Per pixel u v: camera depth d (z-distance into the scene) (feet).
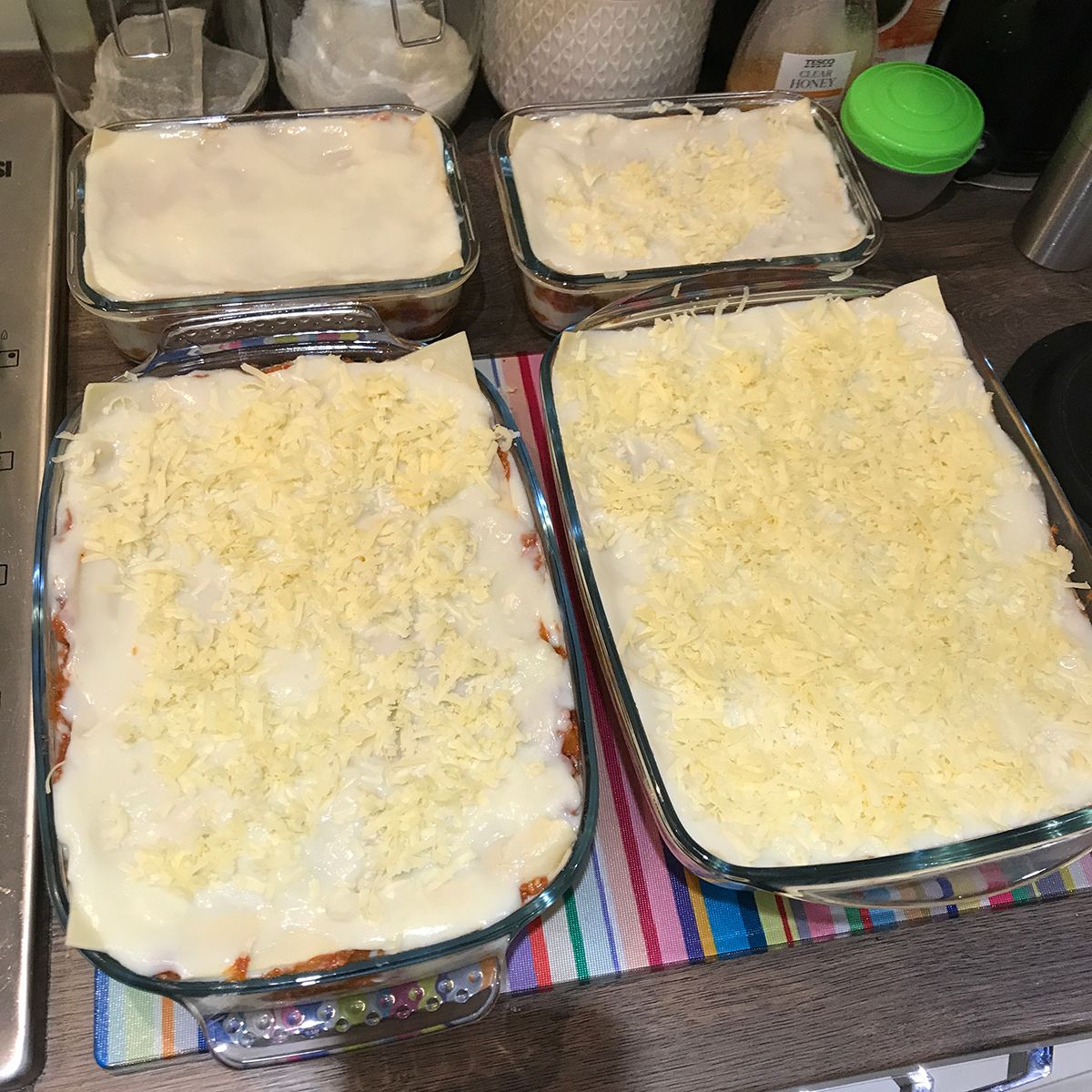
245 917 2.08
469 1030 2.23
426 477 2.57
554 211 3.07
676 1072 2.22
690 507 2.66
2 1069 2.06
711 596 2.53
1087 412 3.01
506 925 2.07
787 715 2.37
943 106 3.18
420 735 2.26
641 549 2.59
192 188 2.95
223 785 2.17
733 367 2.83
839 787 2.29
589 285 2.91
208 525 2.45
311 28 3.32
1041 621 2.56
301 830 2.15
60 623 2.34
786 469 2.70
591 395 2.79
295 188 2.99
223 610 2.39
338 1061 2.17
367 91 3.29
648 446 2.75
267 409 2.57
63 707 2.25
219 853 2.09
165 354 2.68
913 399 2.88
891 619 2.50
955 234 3.52
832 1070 2.24
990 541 2.67
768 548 2.58
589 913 2.36
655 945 2.33
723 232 3.03
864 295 3.08
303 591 2.38
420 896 2.11
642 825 2.48
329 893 2.11
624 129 3.28
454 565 2.46
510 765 2.24
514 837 2.19
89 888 2.05
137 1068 2.14
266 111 3.31
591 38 3.17
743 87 3.52
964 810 2.31
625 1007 2.28
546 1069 2.20
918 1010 2.31
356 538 2.44
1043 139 3.52
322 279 2.80
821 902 2.23
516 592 2.46
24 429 2.78
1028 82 3.34
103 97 3.25
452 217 2.95
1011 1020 2.32
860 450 2.78
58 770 2.15
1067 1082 2.67
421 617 2.39
